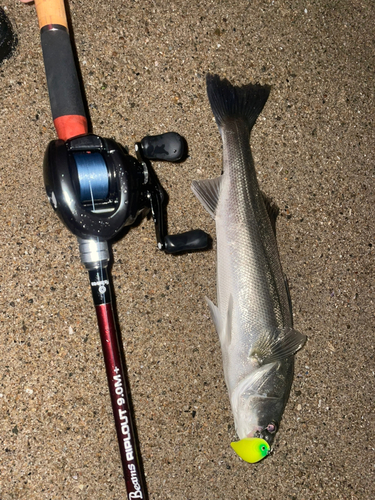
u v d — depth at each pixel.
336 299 0.49
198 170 0.46
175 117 0.46
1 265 0.42
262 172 0.48
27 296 0.42
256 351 0.42
